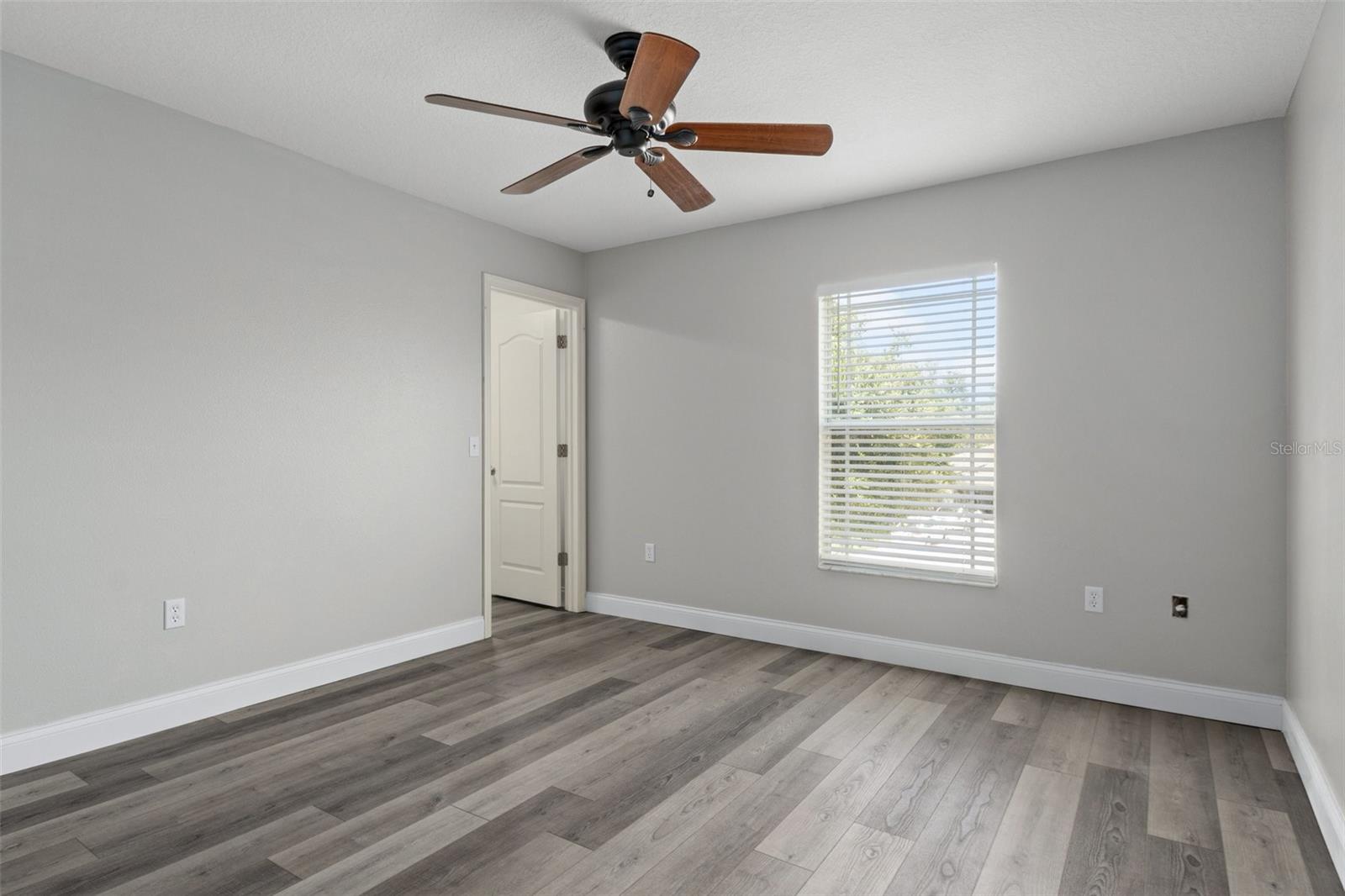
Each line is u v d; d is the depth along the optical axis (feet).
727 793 7.77
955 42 7.79
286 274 10.71
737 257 14.12
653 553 15.34
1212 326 9.91
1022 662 11.27
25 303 8.17
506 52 8.08
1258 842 6.83
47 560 8.37
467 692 10.96
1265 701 9.57
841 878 6.25
